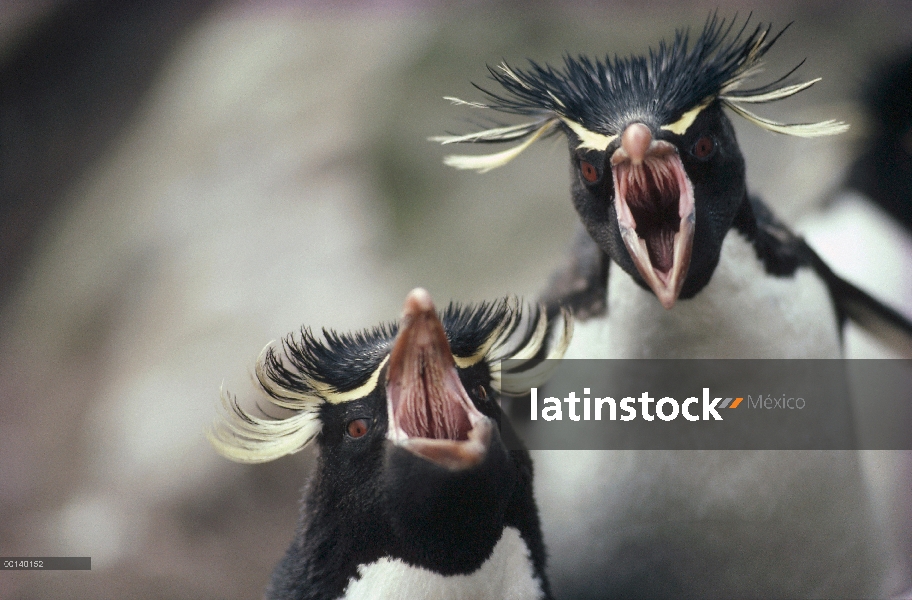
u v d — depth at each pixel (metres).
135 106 18.47
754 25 15.27
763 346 5.85
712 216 5.36
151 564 11.90
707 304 5.69
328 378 4.58
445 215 14.04
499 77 6.20
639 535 6.27
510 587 4.58
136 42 19.33
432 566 4.48
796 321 6.00
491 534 4.47
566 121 5.51
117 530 12.21
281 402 4.73
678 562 6.28
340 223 14.01
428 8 16.42
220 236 14.69
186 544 12.06
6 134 18.84
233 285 13.89
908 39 11.05
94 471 13.06
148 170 16.72
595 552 6.43
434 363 4.19
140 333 14.25
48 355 15.12
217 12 18.95
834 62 14.15
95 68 19.44
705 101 5.28
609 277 6.00
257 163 15.41
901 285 8.95
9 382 14.99
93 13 20.27
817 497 6.18
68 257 16.47
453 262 13.52
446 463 4.05
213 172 15.77
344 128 15.16
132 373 13.77
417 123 14.97
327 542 4.66
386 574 4.52
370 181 14.41
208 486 12.30
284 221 14.35
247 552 11.96
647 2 15.85
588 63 5.82
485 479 4.24
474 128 14.58
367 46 16.41
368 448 4.46
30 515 12.78
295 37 17.19
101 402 13.81
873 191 9.96
